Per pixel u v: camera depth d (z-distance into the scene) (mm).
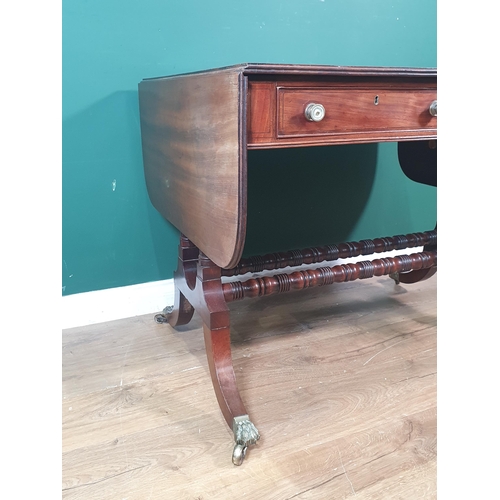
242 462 976
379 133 1000
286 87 888
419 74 985
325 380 1260
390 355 1383
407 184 1989
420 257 1480
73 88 1425
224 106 855
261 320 1611
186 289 1307
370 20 1796
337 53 1767
